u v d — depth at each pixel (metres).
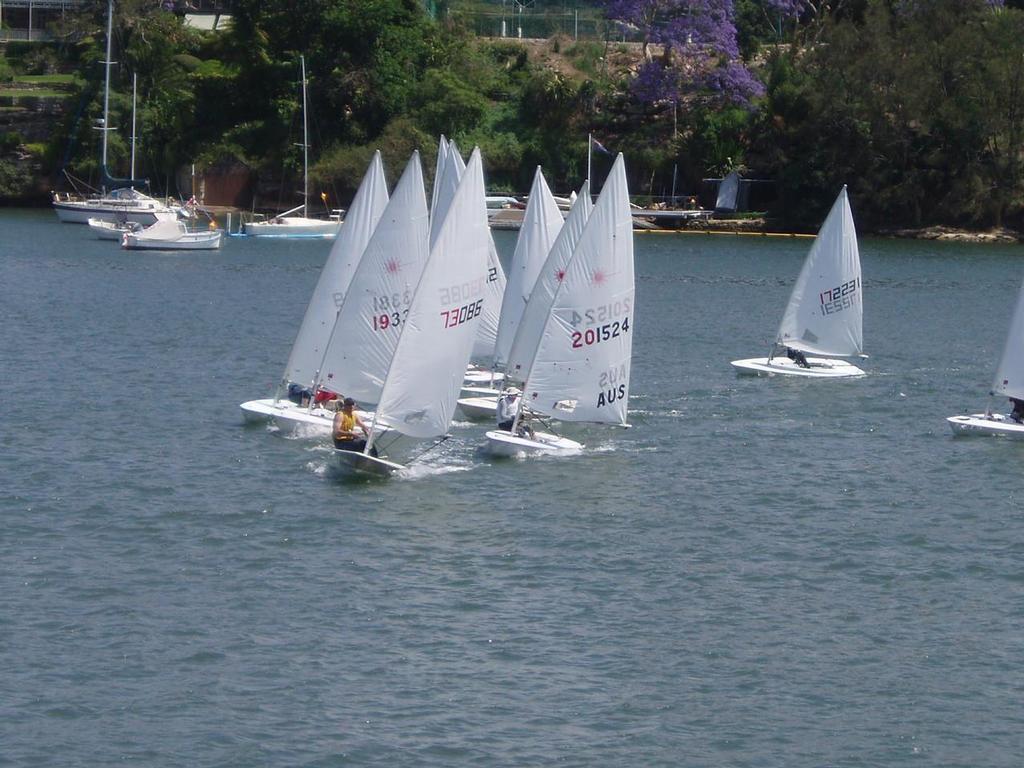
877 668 45.94
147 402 81.31
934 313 132.62
